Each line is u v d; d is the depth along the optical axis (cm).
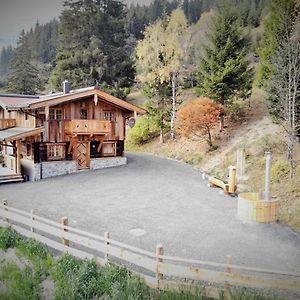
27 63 4141
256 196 1426
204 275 759
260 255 1014
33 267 945
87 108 2361
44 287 860
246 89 2623
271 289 774
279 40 2027
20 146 2189
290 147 1695
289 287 703
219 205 1536
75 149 2330
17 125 2472
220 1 2744
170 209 1474
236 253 1026
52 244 1046
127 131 3444
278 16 2058
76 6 3778
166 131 3192
